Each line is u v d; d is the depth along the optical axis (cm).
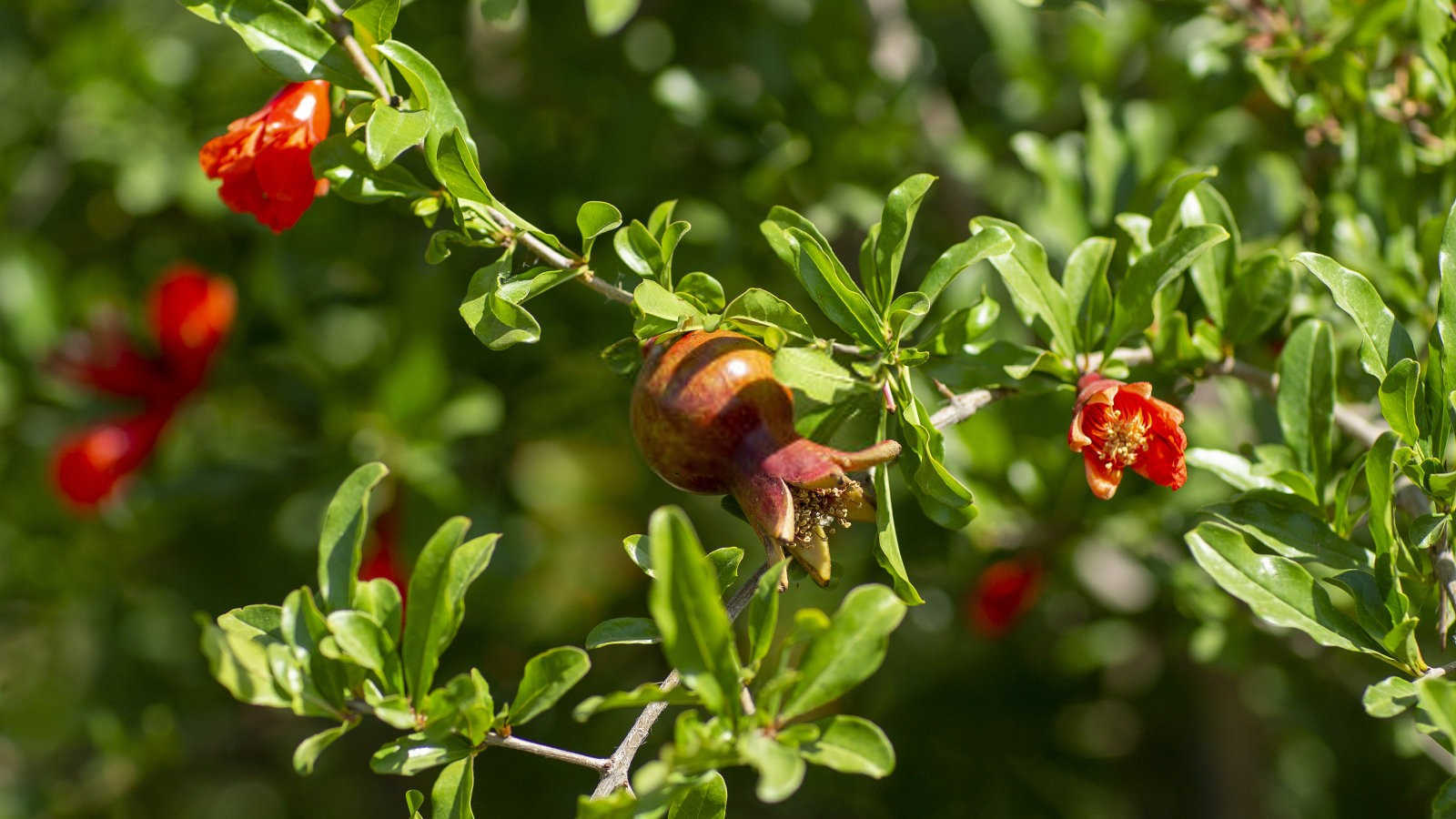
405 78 87
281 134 88
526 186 117
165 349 116
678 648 79
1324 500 92
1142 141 103
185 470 130
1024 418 111
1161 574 107
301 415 127
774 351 88
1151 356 95
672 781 81
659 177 116
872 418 89
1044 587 119
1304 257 87
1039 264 92
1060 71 123
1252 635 107
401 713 83
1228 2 104
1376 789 125
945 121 130
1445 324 87
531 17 121
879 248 88
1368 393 99
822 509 86
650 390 86
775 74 116
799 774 79
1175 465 88
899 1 123
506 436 129
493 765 131
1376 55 101
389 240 124
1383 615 86
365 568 113
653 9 127
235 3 87
